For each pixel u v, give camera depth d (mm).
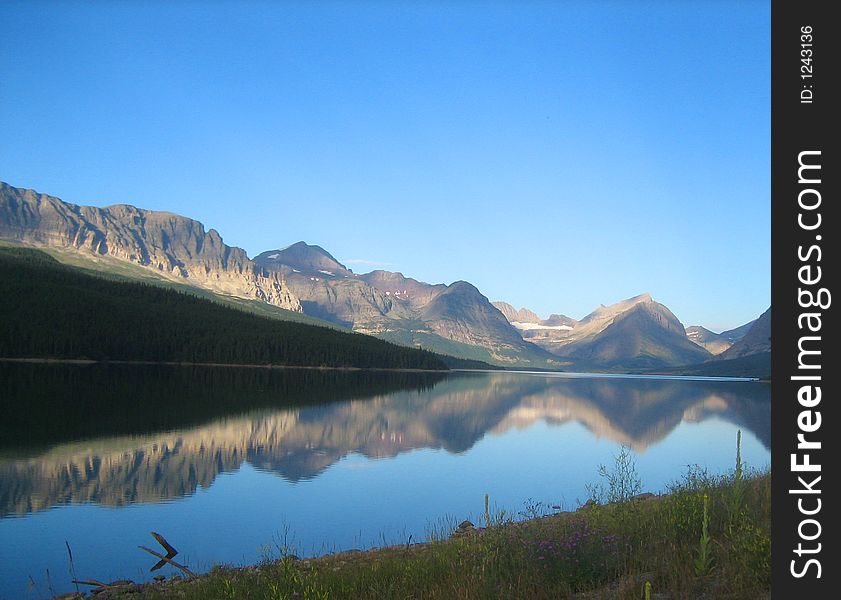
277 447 50562
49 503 29797
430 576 13094
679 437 63531
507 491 34375
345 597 12797
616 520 15312
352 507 29984
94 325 198250
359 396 117312
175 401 85250
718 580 10352
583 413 94938
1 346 165875
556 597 10742
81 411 66938
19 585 18656
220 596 13492
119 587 17391
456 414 87750
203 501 31047
